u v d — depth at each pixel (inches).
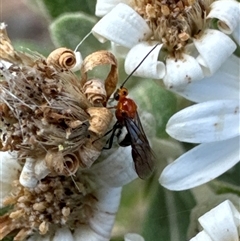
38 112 3.4
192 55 3.7
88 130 3.5
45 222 3.8
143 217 4.0
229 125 3.8
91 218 3.8
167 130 3.7
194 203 4.0
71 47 4.2
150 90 4.0
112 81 3.6
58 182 3.8
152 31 3.8
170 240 4.0
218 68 3.7
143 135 3.6
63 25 4.2
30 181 3.6
